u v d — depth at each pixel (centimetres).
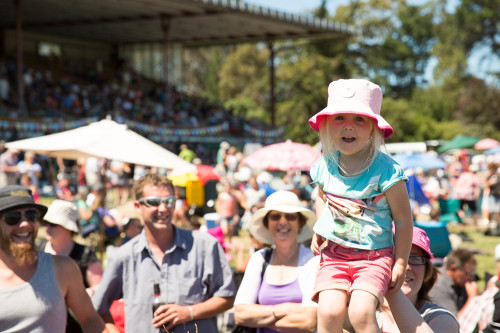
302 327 388
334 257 259
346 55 7075
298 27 3894
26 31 4188
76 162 2255
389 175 252
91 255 510
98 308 416
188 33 4338
